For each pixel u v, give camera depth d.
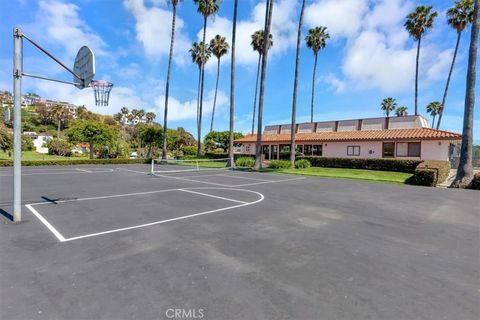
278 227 6.40
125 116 115.06
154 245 5.19
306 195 10.91
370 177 18.00
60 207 8.57
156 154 47.22
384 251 4.94
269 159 33.88
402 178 17.27
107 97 10.42
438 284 3.73
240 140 37.22
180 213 7.77
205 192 11.60
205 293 3.46
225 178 17.47
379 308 3.14
